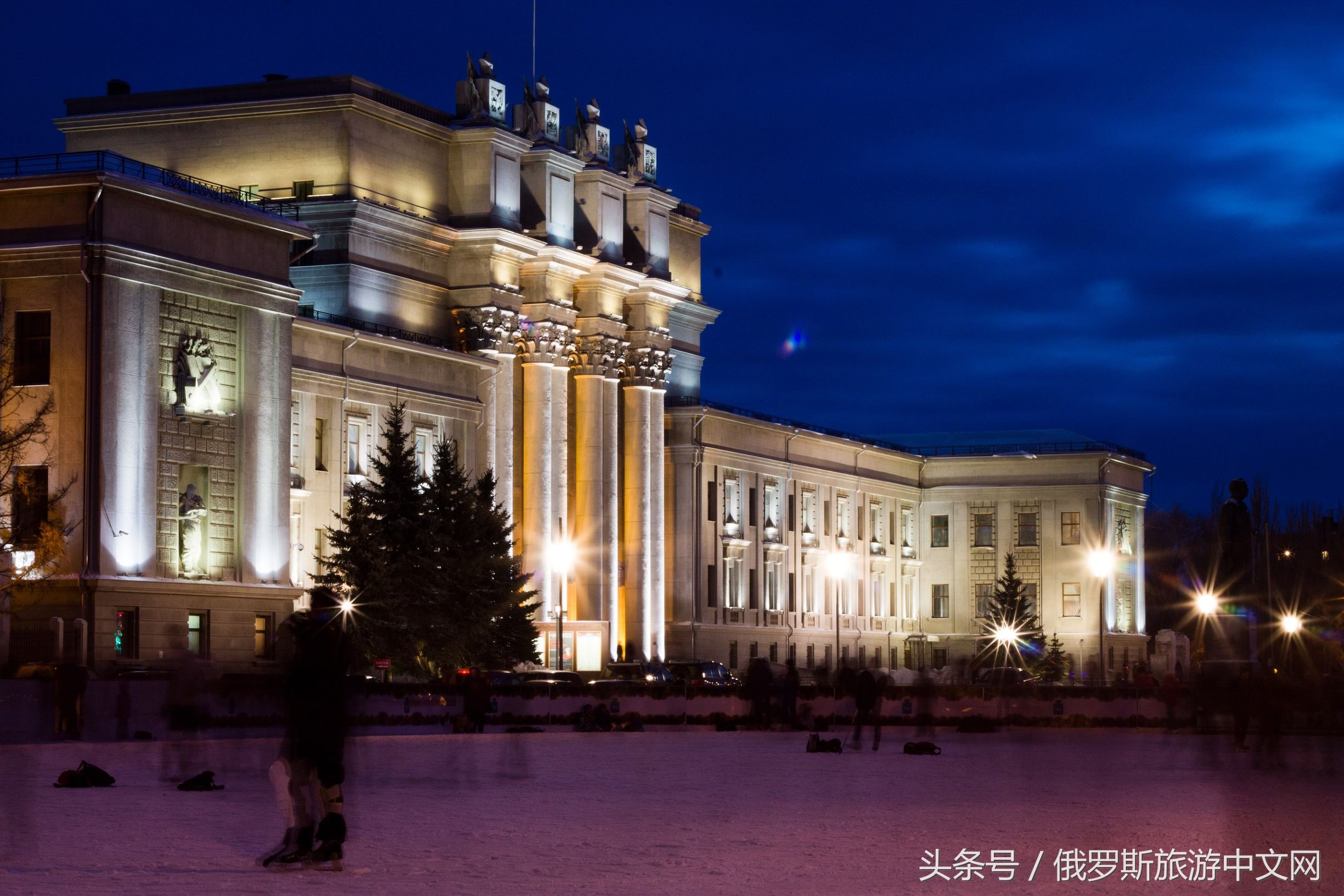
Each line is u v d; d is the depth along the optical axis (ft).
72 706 178.19
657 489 387.96
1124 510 501.56
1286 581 546.26
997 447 501.97
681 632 395.34
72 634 221.87
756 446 425.28
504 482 333.21
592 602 361.51
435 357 316.81
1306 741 193.88
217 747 167.22
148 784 115.85
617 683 247.29
